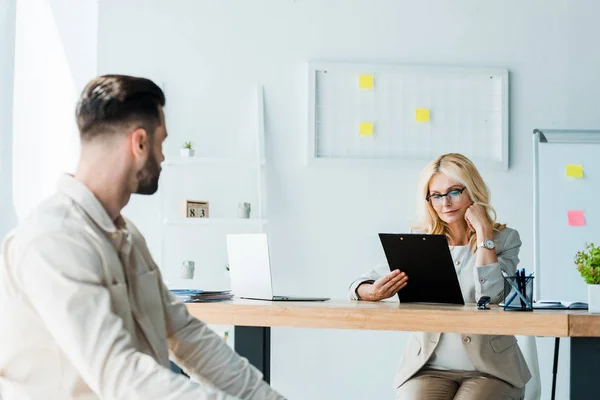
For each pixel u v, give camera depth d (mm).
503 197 4406
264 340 2516
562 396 4324
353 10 4406
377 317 2271
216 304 2400
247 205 4223
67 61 4324
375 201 4359
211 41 4379
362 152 4371
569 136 4273
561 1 4457
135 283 1514
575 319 2137
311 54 4391
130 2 4363
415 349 2770
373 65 4359
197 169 4352
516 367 2641
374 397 4332
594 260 2316
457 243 3014
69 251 1312
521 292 2324
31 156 4238
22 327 1332
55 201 1394
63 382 1348
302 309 2336
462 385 2621
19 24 4230
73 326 1271
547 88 4441
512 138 4422
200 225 4305
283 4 4391
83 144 1447
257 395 1646
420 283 2713
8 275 1333
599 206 4230
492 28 4441
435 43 4426
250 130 4371
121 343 1282
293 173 4363
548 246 4215
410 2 4418
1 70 4176
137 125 1434
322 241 4352
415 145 4379
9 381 1354
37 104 4270
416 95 4391
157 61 4363
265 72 4383
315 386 4320
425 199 3023
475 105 4402
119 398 1254
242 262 2812
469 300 2879
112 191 1450
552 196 4242
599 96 4445
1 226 4148
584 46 4453
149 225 4324
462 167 2965
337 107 4375
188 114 4363
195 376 1685
